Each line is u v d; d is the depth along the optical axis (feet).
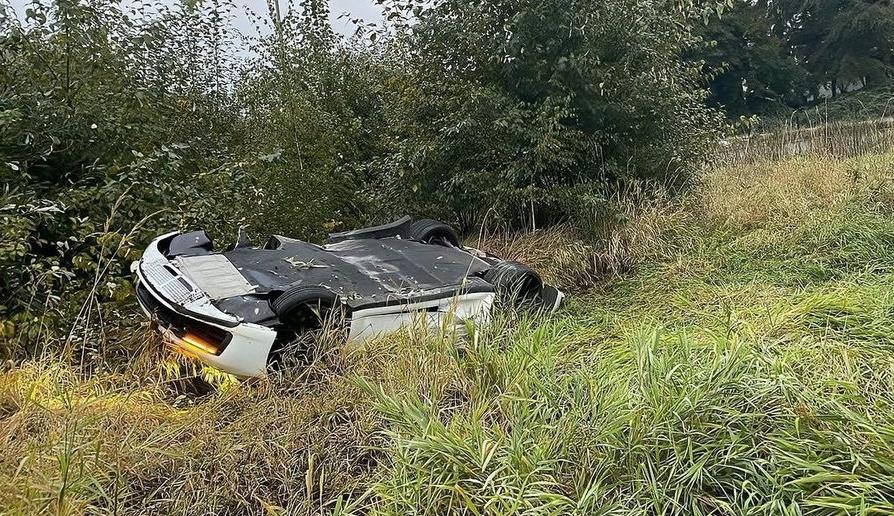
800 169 26.21
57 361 11.43
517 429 8.46
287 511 8.00
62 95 16.40
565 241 21.02
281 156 19.97
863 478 6.90
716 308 14.33
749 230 20.70
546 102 20.70
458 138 21.70
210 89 26.09
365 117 27.17
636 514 7.02
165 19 20.98
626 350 10.85
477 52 21.48
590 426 8.42
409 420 9.00
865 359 9.87
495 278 15.03
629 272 18.95
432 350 11.19
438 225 18.49
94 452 8.73
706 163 27.07
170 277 12.54
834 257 17.29
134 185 15.61
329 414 9.94
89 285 14.19
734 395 8.52
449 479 7.71
